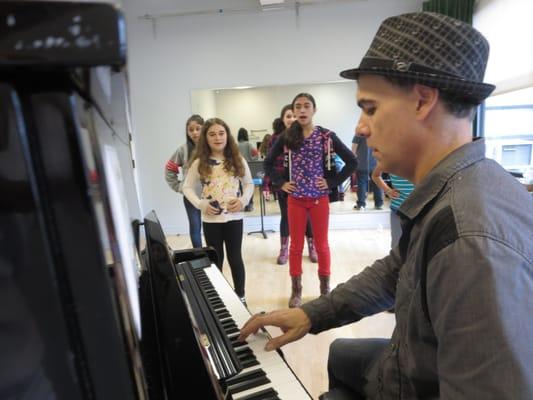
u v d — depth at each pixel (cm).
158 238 108
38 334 22
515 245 47
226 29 416
